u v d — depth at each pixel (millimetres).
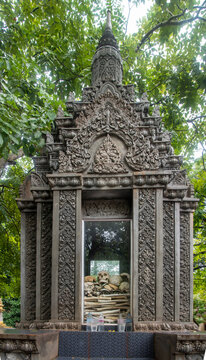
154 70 12195
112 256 5715
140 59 12234
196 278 15039
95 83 6535
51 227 5855
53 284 5215
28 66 7910
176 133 12266
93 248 5770
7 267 12562
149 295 5066
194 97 10773
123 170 5430
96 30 12039
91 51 11148
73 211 5410
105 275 5645
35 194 5887
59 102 8586
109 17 7102
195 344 3705
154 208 5316
